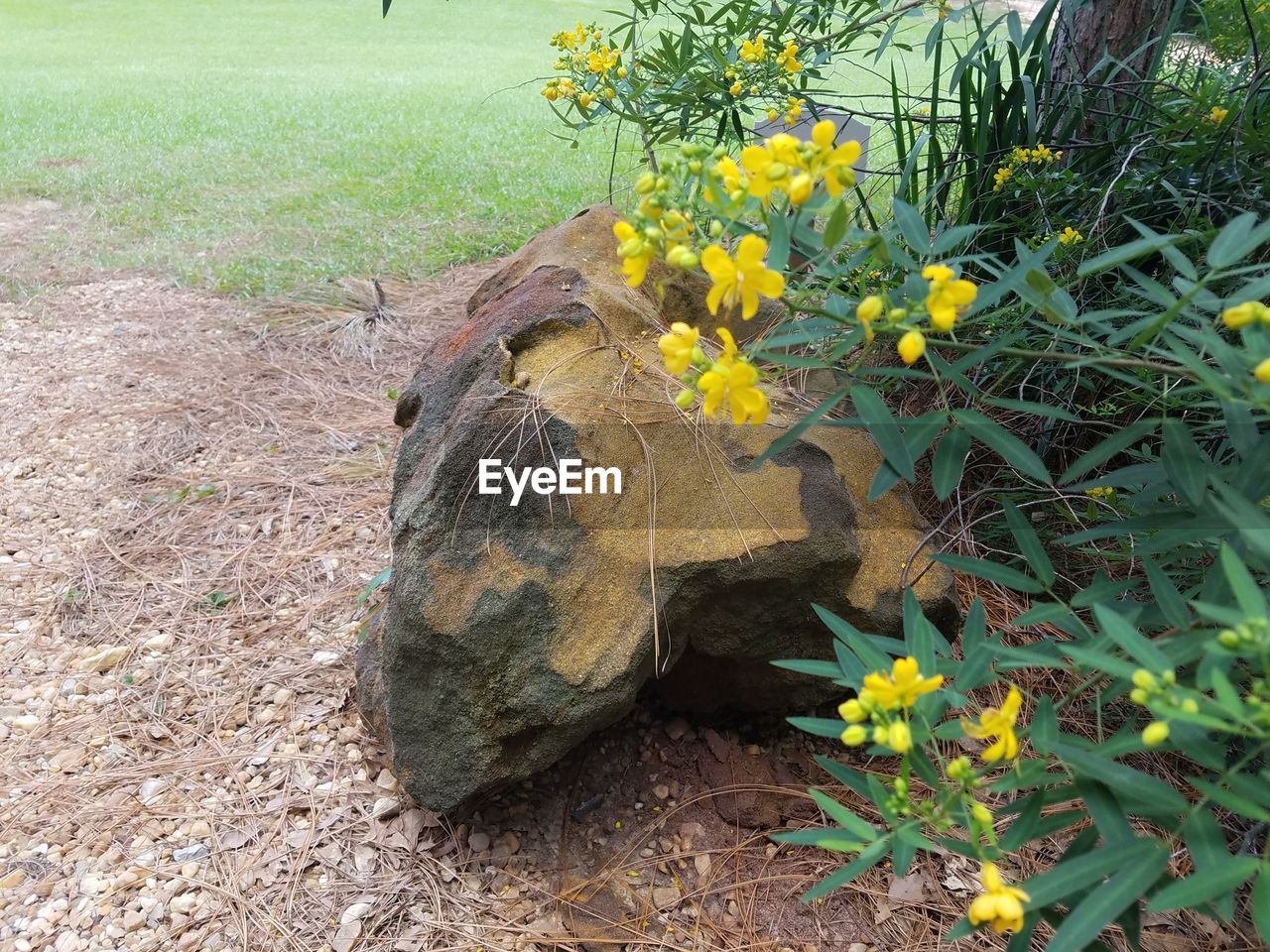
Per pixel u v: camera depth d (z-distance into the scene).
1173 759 0.72
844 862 0.70
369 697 0.77
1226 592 0.47
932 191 0.92
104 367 1.58
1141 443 0.85
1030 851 0.69
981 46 0.96
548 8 6.29
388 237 2.13
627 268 0.47
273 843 0.75
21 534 1.17
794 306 0.47
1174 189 0.81
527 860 0.72
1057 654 0.55
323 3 6.50
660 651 0.68
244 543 1.15
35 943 0.69
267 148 2.86
